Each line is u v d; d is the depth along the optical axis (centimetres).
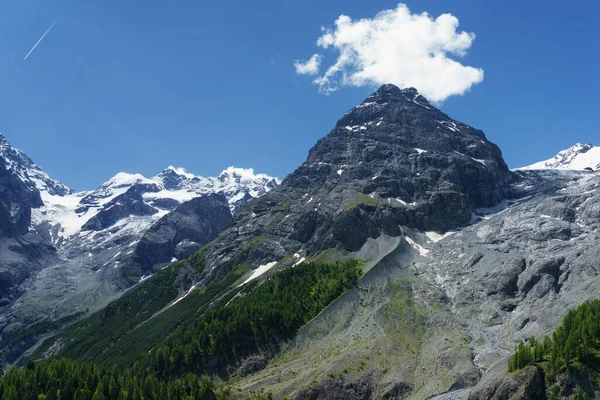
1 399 17175
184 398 17725
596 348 15125
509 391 15075
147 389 18512
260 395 18625
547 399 14650
